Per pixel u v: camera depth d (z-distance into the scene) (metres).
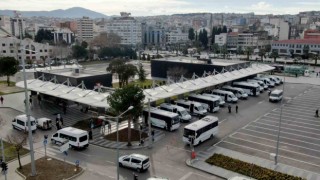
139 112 41.97
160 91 58.34
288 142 43.81
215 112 59.72
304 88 85.00
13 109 60.69
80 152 40.19
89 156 38.97
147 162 35.03
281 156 39.03
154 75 101.31
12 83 86.88
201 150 40.91
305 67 116.25
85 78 66.00
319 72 113.12
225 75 78.00
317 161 37.62
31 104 63.75
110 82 72.88
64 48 155.12
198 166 35.97
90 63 145.12
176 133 47.72
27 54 143.12
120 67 80.94
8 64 81.19
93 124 49.34
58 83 66.19
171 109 54.03
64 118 54.84
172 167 36.03
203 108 57.59
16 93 74.31
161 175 34.03
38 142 43.44
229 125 51.56
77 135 40.25
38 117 55.28
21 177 33.31
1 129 49.12
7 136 45.22
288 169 35.44
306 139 45.06
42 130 48.47
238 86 76.88
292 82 94.69
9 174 33.91
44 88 60.84
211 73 84.50
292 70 110.38
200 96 61.69
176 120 48.84
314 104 66.38
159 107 55.81
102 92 58.31
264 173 33.88
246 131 48.53
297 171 34.94
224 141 44.22
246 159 38.06
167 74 93.69
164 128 48.91
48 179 32.62
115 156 39.06
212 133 45.09
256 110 61.47
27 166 35.72
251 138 45.41
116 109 40.97
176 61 97.31
